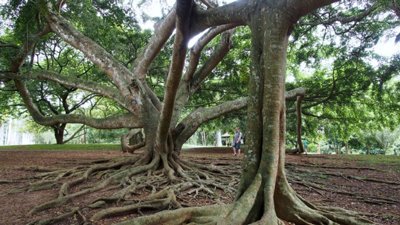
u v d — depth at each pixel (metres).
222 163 13.48
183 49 7.41
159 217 4.75
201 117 12.48
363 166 14.45
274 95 5.40
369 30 16.47
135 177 9.49
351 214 6.08
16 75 14.34
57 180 9.59
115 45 17.67
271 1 5.64
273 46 5.48
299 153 20.00
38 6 9.60
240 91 22.69
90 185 9.05
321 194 9.04
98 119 12.95
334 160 16.95
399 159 17.84
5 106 27.41
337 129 26.73
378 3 11.95
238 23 6.56
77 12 13.08
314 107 25.03
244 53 20.22
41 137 59.56
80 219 6.04
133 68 12.66
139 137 21.78
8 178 10.27
